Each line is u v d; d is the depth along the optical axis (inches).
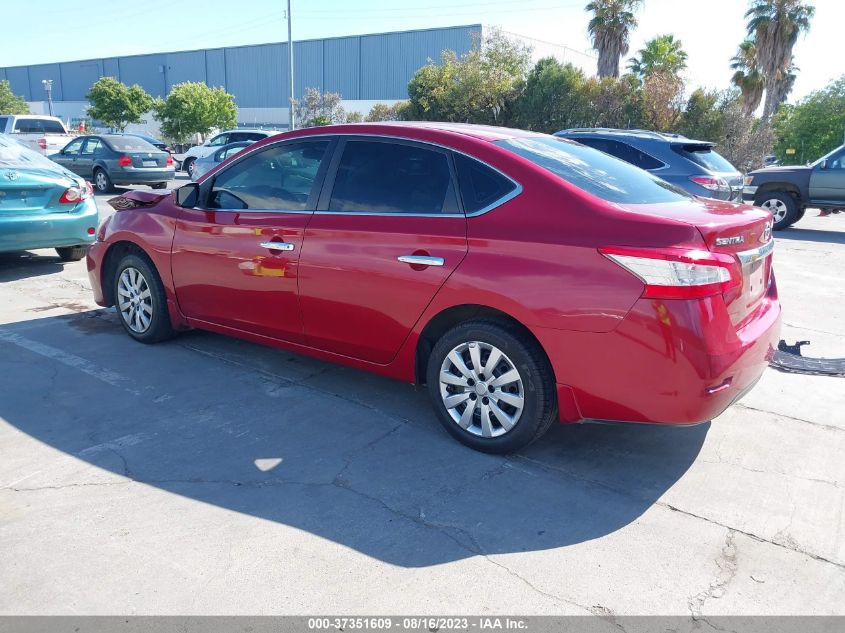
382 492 126.0
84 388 171.5
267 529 113.7
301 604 96.3
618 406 122.7
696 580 103.3
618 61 1467.8
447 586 100.7
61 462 134.3
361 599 97.5
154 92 3166.8
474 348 137.3
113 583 99.7
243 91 2859.3
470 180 138.7
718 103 1120.8
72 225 292.0
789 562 108.0
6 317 232.4
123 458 136.4
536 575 103.6
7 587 98.4
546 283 124.3
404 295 142.7
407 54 2353.6
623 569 105.4
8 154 294.5
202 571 102.7
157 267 194.2
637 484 131.2
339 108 1771.7
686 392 116.6
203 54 2923.2
